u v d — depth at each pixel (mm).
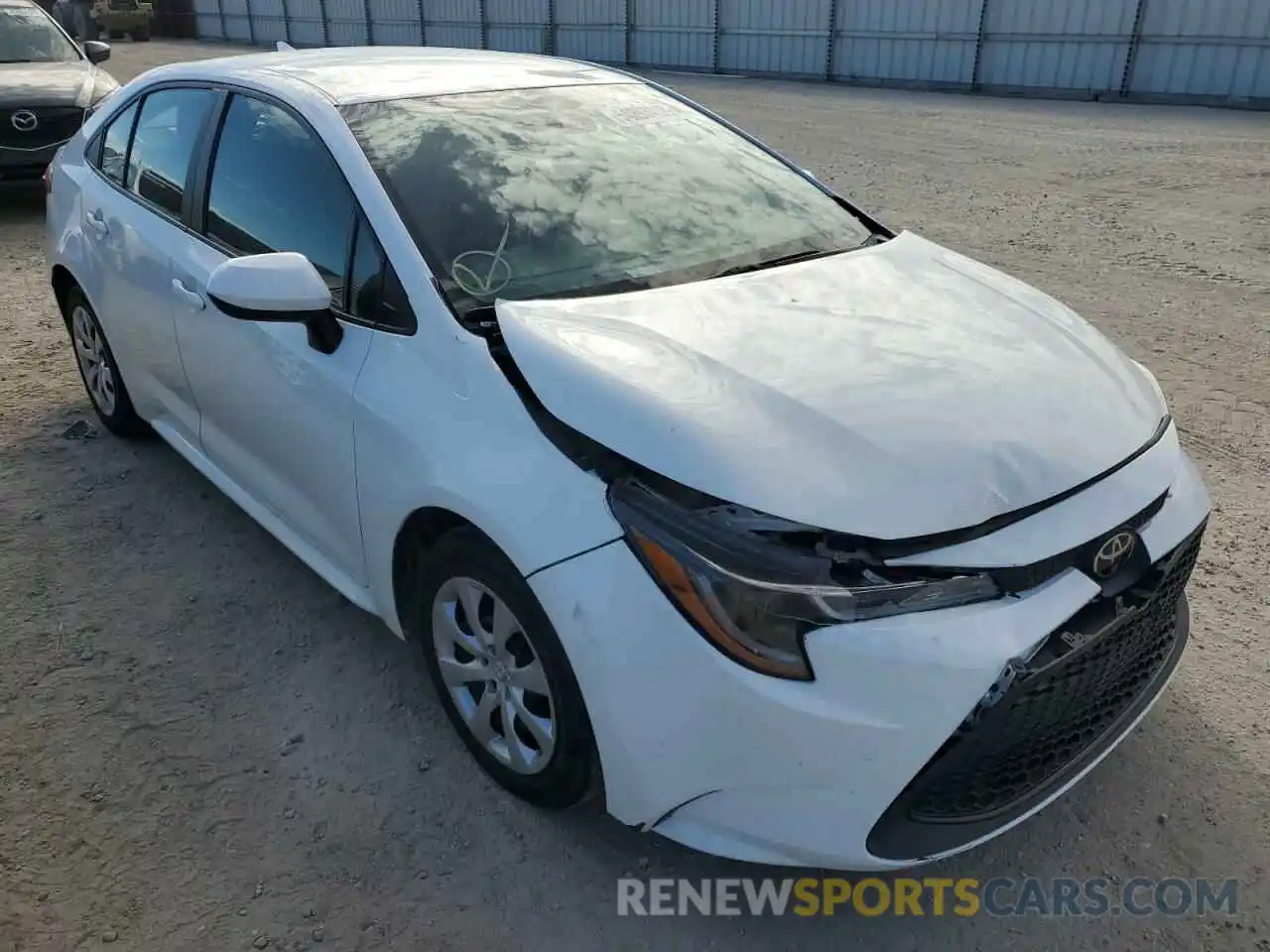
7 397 4977
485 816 2543
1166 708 2918
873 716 1908
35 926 2232
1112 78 16578
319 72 3264
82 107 8539
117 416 4348
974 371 2373
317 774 2668
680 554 1979
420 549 2596
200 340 3297
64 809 2547
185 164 3488
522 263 2689
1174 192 9555
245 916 2273
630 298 2607
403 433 2455
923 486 2025
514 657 2361
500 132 3066
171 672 3037
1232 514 3949
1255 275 7012
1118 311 6277
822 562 1931
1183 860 2447
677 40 22391
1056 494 2121
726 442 2061
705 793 2055
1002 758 2064
